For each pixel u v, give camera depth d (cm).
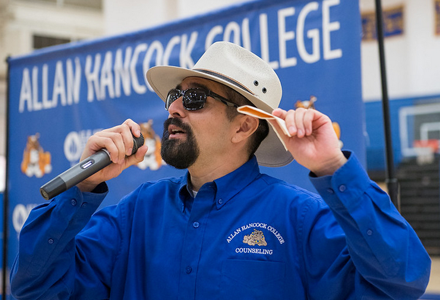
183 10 568
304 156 114
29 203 336
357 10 221
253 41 250
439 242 784
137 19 577
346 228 113
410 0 1057
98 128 307
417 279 112
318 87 229
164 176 279
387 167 213
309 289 130
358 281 118
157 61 285
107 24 589
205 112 143
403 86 1065
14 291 135
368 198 112
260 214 139
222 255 135
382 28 218
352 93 220
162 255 142
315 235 130
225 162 148
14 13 1184
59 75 327
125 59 298
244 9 253
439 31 1038
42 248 128
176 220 145
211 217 141
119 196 293
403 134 949
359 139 218
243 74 147
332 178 111
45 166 330
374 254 110
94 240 147
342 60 223
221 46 150
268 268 132
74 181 122
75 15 1261
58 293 136
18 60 347
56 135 326
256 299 130
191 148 142
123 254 150
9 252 342
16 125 347
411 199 848
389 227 113
